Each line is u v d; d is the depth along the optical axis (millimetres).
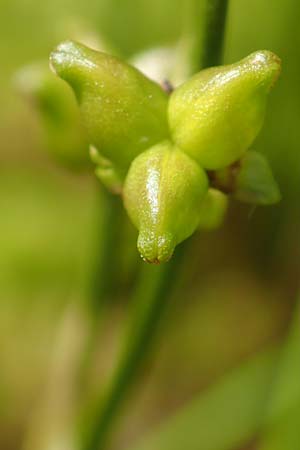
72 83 76
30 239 134
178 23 113
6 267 133
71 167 93
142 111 76
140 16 111
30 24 127
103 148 77
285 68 114
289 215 127
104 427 91
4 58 128
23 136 136
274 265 135
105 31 110
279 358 101
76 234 134
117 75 76
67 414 101
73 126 91
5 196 135
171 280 83
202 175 75
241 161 77
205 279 137
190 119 75
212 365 138
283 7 113
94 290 98
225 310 137
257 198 77
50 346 136
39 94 90
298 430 99
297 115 115
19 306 134
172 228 73
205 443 103
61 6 124
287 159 118
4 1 126
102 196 94
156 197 73
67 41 76
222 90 74
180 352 138
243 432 104
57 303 134
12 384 136
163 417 139
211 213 80
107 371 132
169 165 75
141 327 85
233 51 115
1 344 135
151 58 85
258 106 75
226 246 134
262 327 138
